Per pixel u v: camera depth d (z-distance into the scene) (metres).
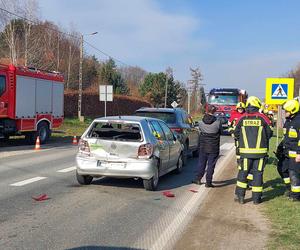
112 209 7.91
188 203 8.57
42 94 21.52
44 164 13.74
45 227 6.62
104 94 31.39
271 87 15.47
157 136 10.41
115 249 5.70
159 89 85.19
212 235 6.38
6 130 19.34
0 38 40.78
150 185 9.67
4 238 6.05
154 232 6.50
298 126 8.32
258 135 8.42
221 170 13.41
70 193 9.21
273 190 9.68
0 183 10.25
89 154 9.78
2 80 18.88
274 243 5.94
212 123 10.50
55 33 56.31
